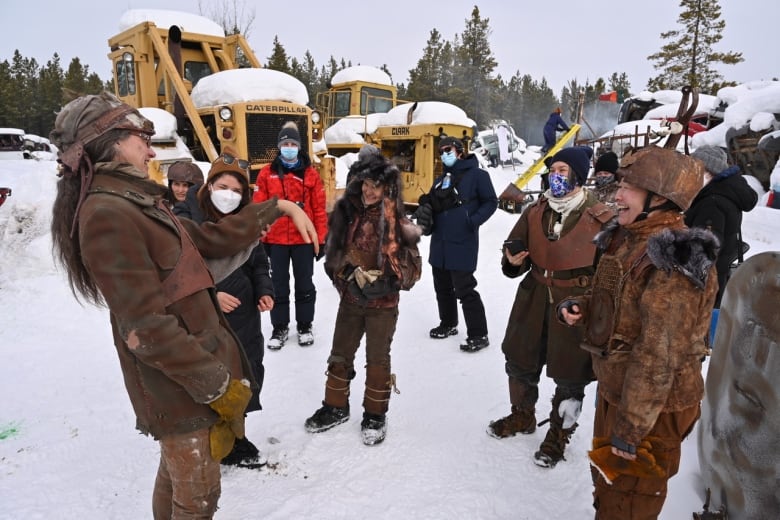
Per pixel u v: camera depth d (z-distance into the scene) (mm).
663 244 1738
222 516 2488
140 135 1691
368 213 3057
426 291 6258
